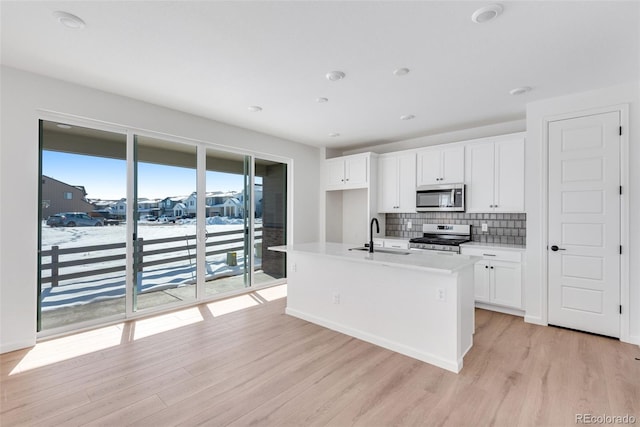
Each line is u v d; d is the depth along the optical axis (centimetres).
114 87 305
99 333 306
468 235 443
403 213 514
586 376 226
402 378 226
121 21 198
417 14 189
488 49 229
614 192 290
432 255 287
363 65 256
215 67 261
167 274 379
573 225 311
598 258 298
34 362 248
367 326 291
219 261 433
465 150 417
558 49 228
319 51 234
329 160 560
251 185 471
